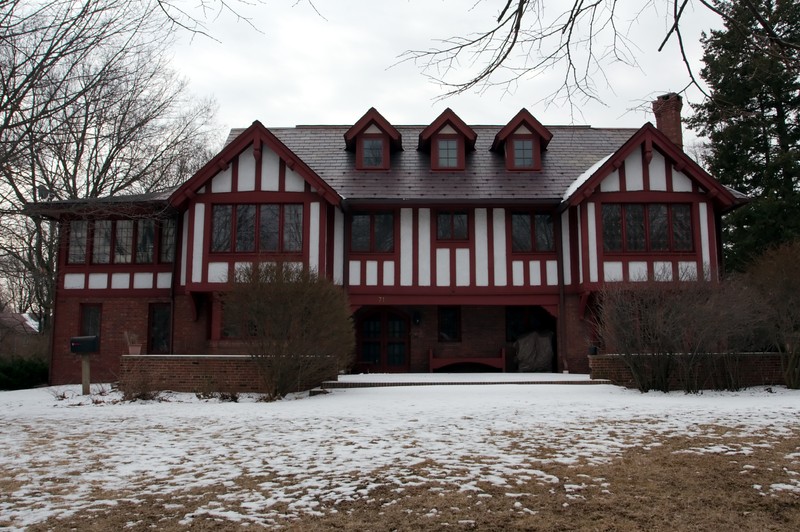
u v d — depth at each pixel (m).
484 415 9.24
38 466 6.27
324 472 5.82
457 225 18.80
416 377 16.38
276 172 17.83
